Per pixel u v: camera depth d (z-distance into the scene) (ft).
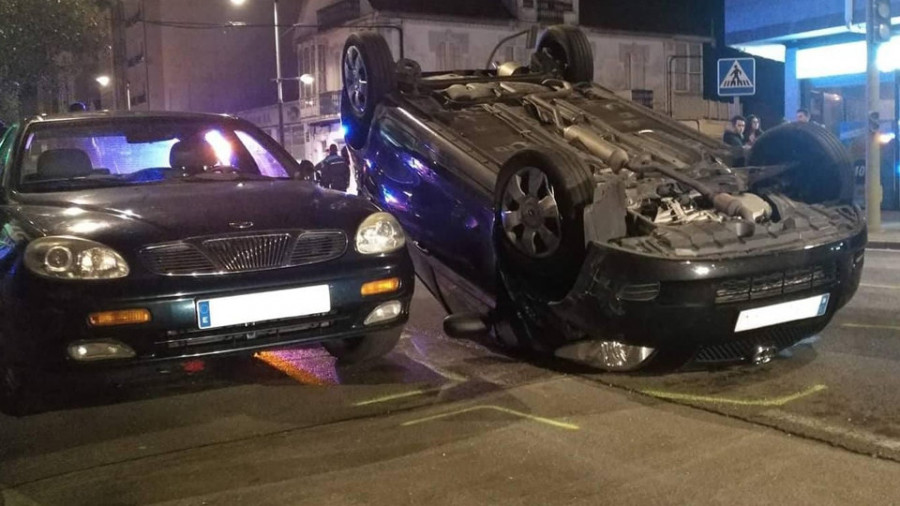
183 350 14.39
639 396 15.30
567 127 19.94
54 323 13.76
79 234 14.26
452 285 19.54
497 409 14.92
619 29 131.64
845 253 16.05
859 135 52.60
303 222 15.53
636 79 133.90
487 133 19.92
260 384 17.01
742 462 12.16
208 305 14.30
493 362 18.03
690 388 15.62
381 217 16.47
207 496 11.76
